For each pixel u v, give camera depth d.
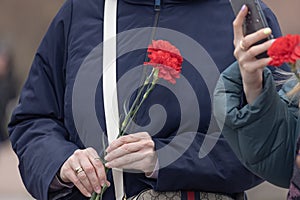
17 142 5.37
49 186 5.07
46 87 5.42
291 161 4.49
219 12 5.20
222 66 5.08
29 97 5.43
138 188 5.05
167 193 4.97
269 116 4.40
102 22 5.27
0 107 15.77
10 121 5.50
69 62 5.31
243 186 5.03
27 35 28.16
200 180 4.93
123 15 5.25
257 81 4.33
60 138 5.25
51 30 5.45
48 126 5.33
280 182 4.57
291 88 4.61
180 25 5.16
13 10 28.19
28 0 28.23
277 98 4.41
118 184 5.04
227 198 5.05
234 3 4.32
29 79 5.50
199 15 5.18
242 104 4.54
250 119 4.40
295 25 23.64
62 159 5.07
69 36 5.36
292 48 4.07
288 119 4.46
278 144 4.46
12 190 15.35
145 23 5.19
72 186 5.13
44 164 5.12
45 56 5.45
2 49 16.44
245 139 4.46
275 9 23.91
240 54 4.25
